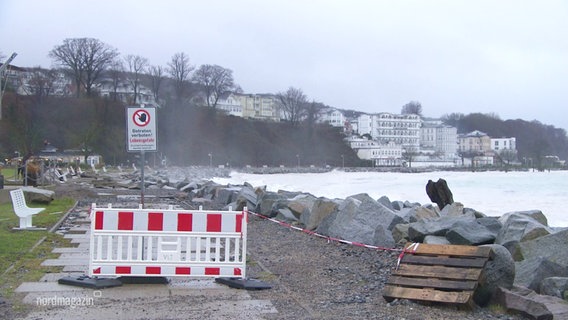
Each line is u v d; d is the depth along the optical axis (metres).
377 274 11.98
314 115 190.62
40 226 18.52
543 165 181.12
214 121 165.12
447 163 197.00
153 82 156.00
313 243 16.78
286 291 10.16
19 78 132.62
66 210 24.20
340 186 72.81
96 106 133.62
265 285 10.30
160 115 153.12
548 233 13.29
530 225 13.55
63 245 15.02
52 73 136.62
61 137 119.50
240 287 10.16
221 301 9.25
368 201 17.62
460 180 101.81
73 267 11.85
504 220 16.41
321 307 9.04
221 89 172.50
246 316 8.36
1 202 24.58
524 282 11.02
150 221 10.25
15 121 69.88
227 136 165.38
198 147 153.88
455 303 8.78
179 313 8.45
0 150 71.06
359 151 189.50
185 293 9.77
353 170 171.88
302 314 8.54
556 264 11.30
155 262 10.29
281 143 178.38
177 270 10.32
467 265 9.14
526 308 8.54
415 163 192.88
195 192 37.59
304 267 12.85
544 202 44.78
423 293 9.14
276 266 12.99
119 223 10.19
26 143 52.41
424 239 14.02
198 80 168.50
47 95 131.75
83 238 16.41
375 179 107.38
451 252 9.43
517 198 50.41
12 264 12.05
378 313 8.64
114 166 112.44
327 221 18.78
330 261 13.67
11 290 9.71
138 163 125.88
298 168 161.38
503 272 9.17
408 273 9.53
